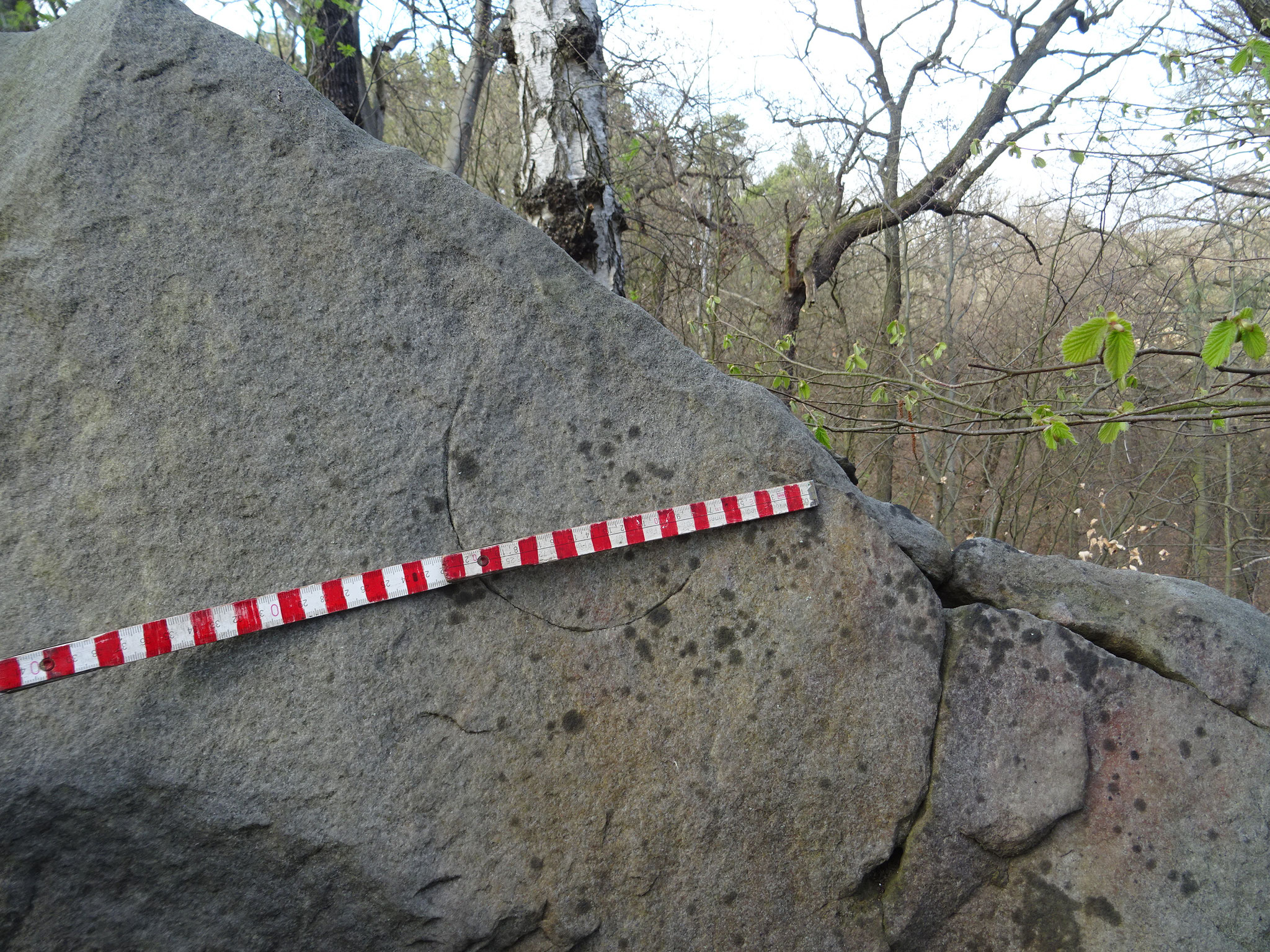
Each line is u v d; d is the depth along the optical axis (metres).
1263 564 8.16
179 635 1.57
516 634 1.77
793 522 1.94
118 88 1.71
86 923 1.53
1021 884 1.92
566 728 1.77
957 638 1.98
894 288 7.81
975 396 6.18
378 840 1.64
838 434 7.22
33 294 1.63
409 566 1.71
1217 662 1.98
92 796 1.50
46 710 1.50
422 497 1.77
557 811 1.75
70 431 1.62
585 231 3.74
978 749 1.93
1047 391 5.71
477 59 5.89
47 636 1.53
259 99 1.78
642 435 1.90
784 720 1.87
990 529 5.99
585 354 1.89
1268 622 2.11
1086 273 4.91
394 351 1.79
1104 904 1.89
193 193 1.73
